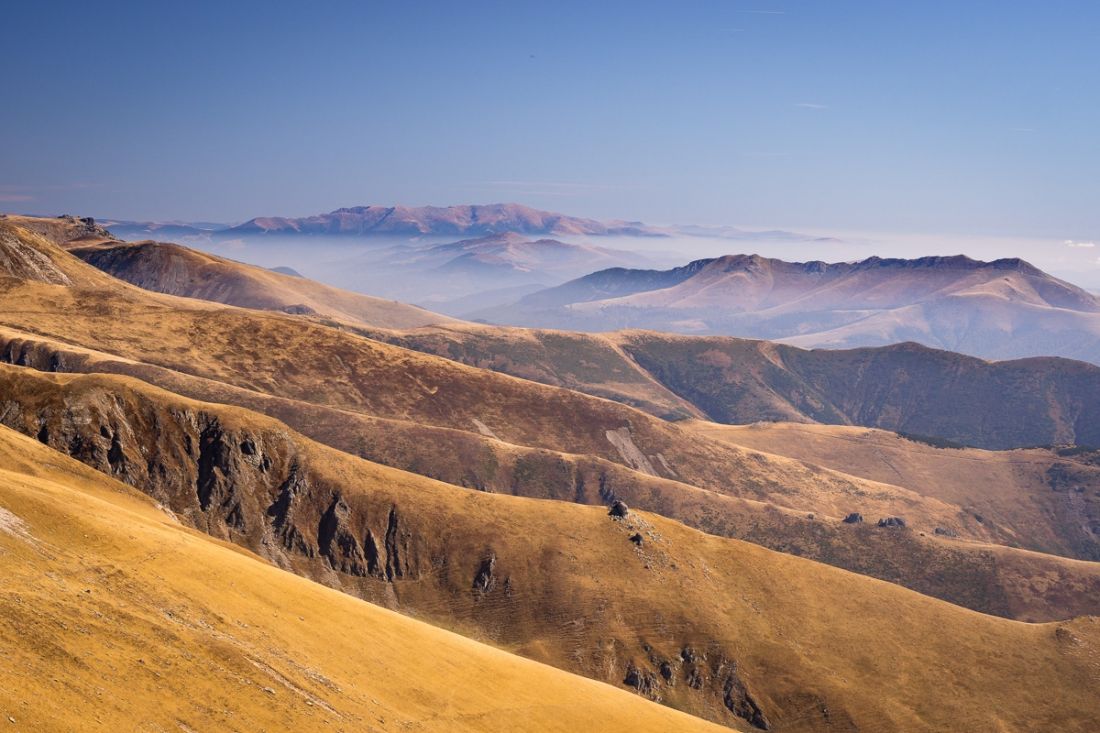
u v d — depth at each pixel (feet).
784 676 556.10
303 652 248.11
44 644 185.68
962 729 535.60
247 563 283.59
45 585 207.10
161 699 193.06
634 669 542.16
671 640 562.66
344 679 249.14
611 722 311.68
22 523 227.20
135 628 210.18
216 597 246.06
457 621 563.89
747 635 575.79
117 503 391.24
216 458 583.17
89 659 190.29
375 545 590.14
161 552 252.01
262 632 244.01
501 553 599.16
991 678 576.20
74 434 540.11
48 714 166.91
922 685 565.12
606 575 593.83
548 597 577.43
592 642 553.23
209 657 216.54
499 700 288.92
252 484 587.27
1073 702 567.18
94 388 564.71
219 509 566.77
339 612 283.18
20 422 530.68
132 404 575.38
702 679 548.72
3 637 180.96
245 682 216.54
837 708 540.93
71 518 241.96
